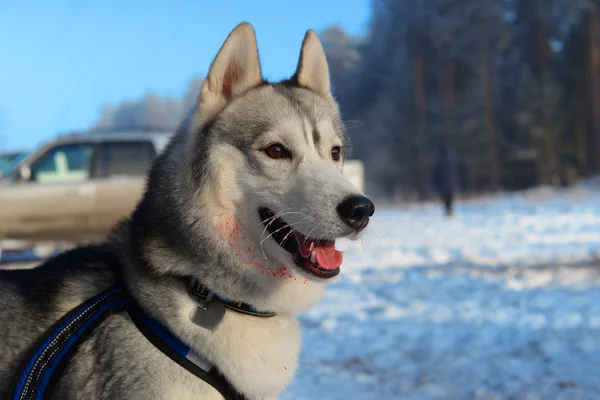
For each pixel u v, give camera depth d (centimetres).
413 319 186
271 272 85
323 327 180
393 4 1510
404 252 321
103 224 266
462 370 143
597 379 135
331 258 86
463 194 1078
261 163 87
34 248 261
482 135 1141
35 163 264
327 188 85
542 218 481
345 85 1741
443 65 1247
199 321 81
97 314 81
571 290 215
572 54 1178
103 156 270
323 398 130
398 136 1345
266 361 83
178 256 82
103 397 78
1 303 84
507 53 1280
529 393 129
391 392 133
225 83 91
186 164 85
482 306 199
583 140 1152
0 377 81
